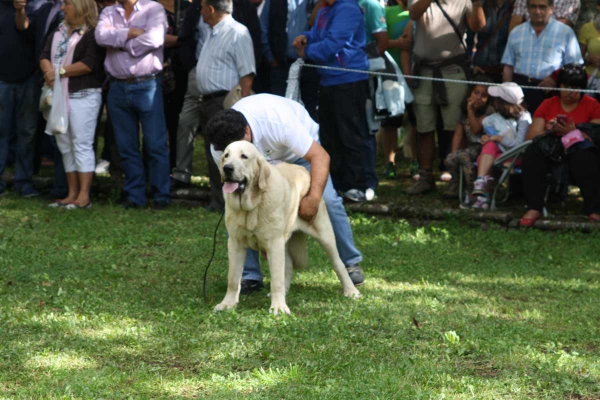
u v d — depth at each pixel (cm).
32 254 750
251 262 638
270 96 588
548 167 888
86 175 984
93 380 424
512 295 648
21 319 532
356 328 530
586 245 812
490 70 1025
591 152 880
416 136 1150
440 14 998
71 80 967
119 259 745
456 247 815
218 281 671
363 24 956
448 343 498
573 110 911
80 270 697
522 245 814
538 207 884
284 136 577
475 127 963
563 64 971
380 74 965
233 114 554
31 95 1035
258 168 539
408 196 1020
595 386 430
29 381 425
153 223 905
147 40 950
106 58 971
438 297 627
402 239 841
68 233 846
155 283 662
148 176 1088
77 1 960
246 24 1008
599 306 612
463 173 971
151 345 486
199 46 998
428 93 1016
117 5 977
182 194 1021
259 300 608
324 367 451
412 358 465
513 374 448
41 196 1065
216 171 966
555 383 434
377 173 1181
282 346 489
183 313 557
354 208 953
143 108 973
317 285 662
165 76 1059
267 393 411
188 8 1000
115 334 507
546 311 595
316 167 582
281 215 559
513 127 943
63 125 965
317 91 1024
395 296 623
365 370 448
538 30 969
